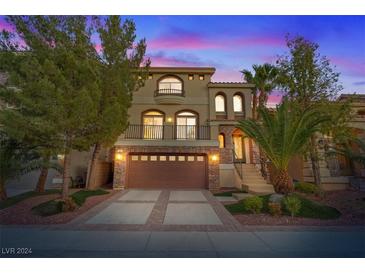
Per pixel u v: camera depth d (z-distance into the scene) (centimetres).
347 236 459
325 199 844
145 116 1501
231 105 1520
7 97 685
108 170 1430
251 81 1634
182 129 1467
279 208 635
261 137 782
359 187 1073
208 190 1155
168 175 1227
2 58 682
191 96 1527
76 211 678
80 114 641
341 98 988
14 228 510
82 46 762
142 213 664
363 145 830
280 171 754
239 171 1268
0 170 801
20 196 866
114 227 523
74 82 693
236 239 442
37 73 608
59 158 1231
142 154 1242
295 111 909
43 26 730
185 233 480
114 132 941
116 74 958
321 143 984
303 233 479
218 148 1230
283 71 1010
